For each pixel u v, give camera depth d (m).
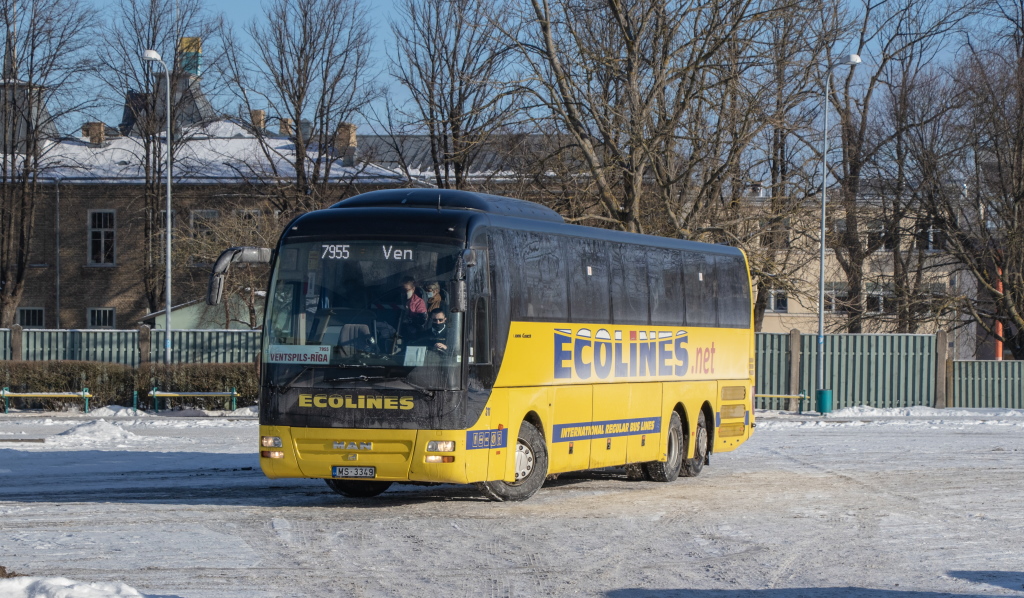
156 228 54.66
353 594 9.25
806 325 58.66
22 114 52.06
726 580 10.12
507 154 34.81
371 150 50.84
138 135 58.00
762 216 35.00
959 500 15.87
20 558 10.55
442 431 13.27
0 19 50.50
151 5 51.53
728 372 20.48
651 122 33.41
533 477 15.01
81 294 58.62
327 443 13.42
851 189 44.81
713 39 32.94
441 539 12.05
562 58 34.62
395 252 13.65
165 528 12.45
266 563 10.51
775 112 33.44
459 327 13.49
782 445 24.61
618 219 34.12
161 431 26.81
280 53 48.75
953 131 43.41
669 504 15.19
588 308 16.19
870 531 13.07
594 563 10.83
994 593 9.74
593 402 16.22
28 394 32.72
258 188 51.66
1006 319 43.97
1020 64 42.78
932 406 38.41
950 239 43.78
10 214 53.03
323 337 13.55
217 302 13.65
